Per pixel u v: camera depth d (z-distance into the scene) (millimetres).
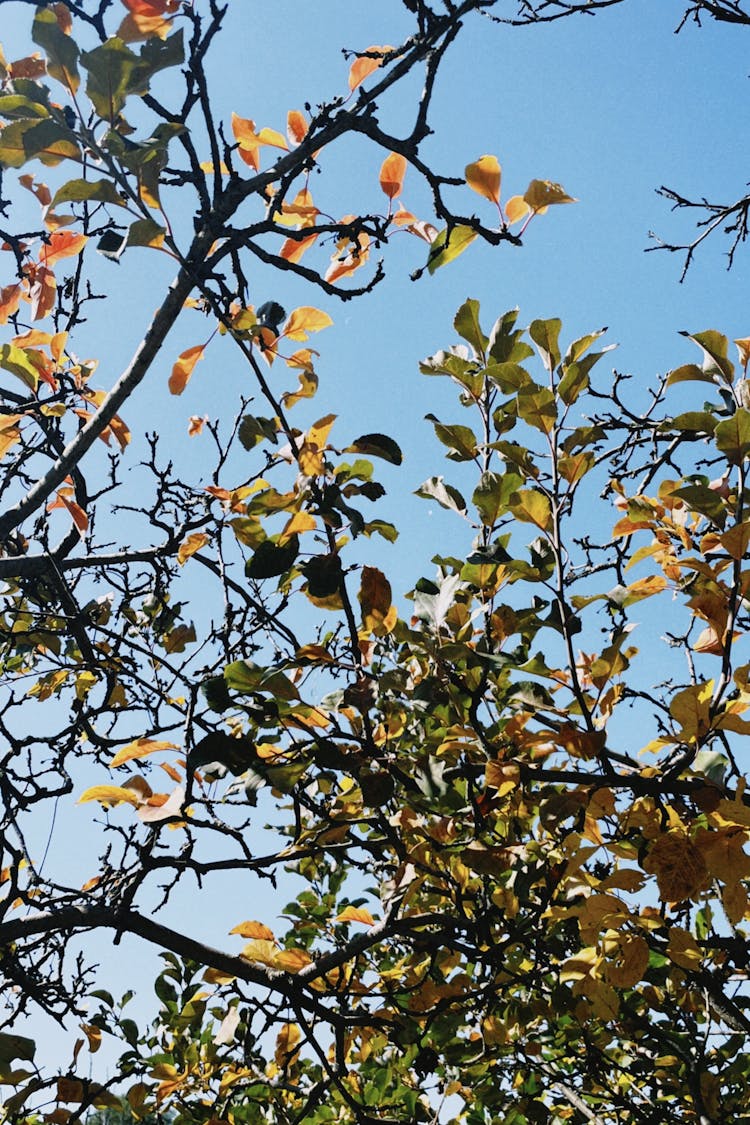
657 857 1887
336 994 2701
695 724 1913
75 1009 3174
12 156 1884
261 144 2652
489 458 2580
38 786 3297
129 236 1970
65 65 1829
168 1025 3742
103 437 3105
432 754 2389
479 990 2652
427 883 2832
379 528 2229
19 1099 2977
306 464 2186
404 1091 3773
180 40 1796
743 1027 2695
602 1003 2193
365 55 2277
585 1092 3549
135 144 1939
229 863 2490
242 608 2889
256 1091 3760
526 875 2373
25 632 3590
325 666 2244
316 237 2734
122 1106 3289
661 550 2754
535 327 2385
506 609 2502
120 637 2928
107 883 2967
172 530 3359
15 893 2840
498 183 2426
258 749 2344
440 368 2762
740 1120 2910
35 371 2850
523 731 2250
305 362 2693
